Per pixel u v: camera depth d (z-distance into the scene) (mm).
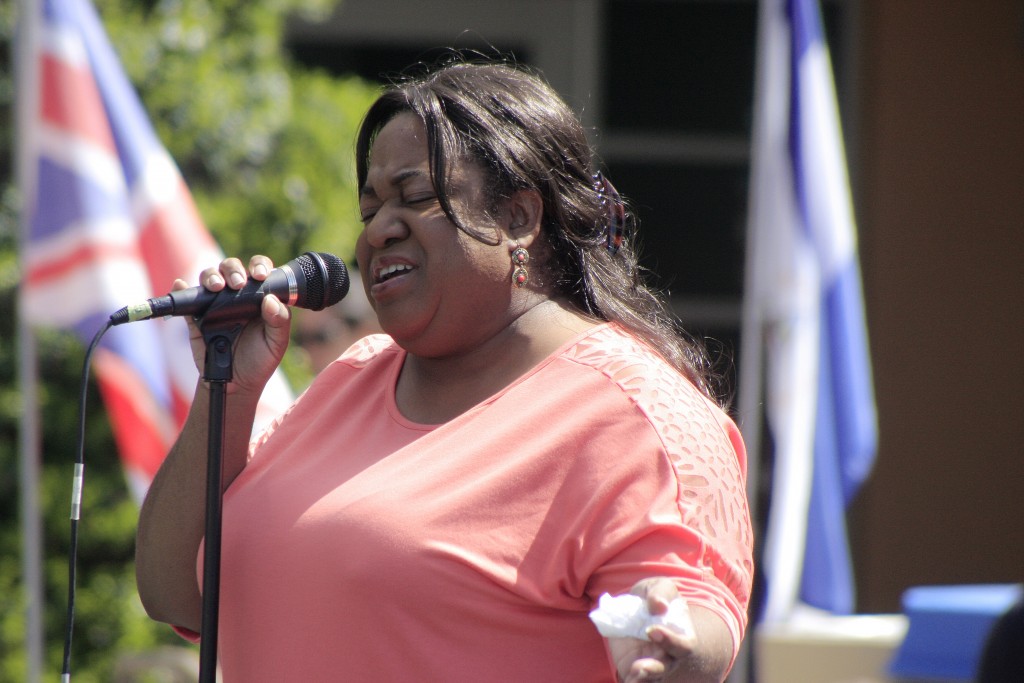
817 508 15969
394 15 25812
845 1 24781
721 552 6496
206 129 18875
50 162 14664
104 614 18672
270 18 20219
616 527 6539
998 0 24062
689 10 25953
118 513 18594
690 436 6730
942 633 14289
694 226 25766
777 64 16391
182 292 7508
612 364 7008
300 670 6840
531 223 7391
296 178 19125
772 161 16281
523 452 6836
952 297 23953
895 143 24156
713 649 6074
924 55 24172
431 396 7484
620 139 25875
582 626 6719
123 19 18891
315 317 17297
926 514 23641
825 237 16141
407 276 7191
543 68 25953
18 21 14883
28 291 14602
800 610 16734
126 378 14500
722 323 25594
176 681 15242
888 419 23766
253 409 7758
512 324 7363
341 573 6734
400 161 7258
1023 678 11625
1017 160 24016
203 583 7184
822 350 16109
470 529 6680
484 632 6637
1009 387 23844
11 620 18438
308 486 7258
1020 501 23719
